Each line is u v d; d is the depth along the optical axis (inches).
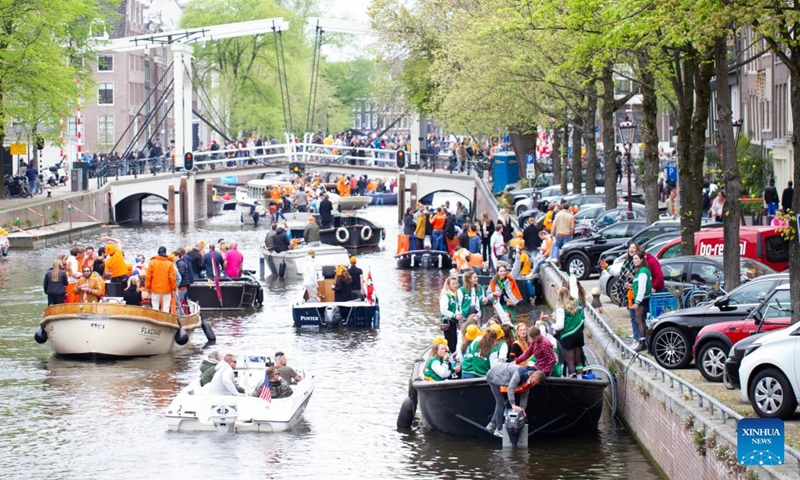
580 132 2236.7
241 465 773.9
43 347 1211.2
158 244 2354.8
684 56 1000.9
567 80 1790.1
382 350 1192.2
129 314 1131.3
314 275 1381.6
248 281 1535.4
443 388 816.9
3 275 1777.8
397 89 2984.7
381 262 2086.6
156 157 3125.0
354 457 788.6
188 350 1201.4
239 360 977.5
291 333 1304.1
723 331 770.8
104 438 844.6
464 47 2138.3
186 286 1293.1
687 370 818.2
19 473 757.3
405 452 799.1
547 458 770.2
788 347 656.4
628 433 827.4
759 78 2065.7
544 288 1504.7
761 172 1838.1
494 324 843.4
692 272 1009.5
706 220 1713.8
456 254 1626.5
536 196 2185.0
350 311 1334.9
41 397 979.3
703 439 612.4
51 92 2303.2
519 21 1173.7
